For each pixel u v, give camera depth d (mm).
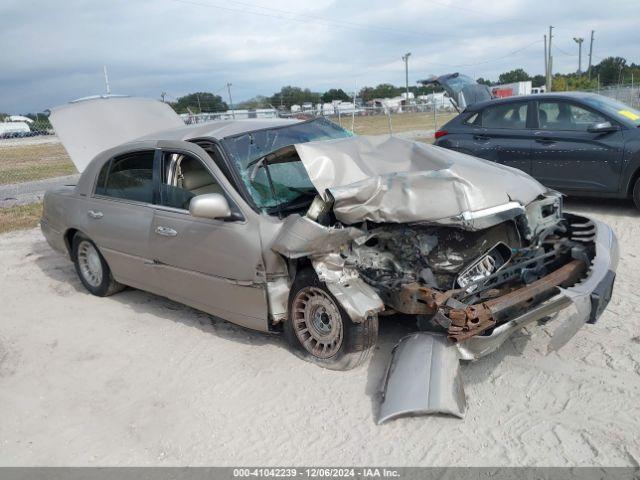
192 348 4695
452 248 3928
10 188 14750
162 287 5156
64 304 5996
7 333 5324
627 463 2953
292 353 4391
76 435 3654
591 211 7816
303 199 4512
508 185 4105
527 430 3285
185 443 3484
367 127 26875
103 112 7402
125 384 4238
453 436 3285
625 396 3516
